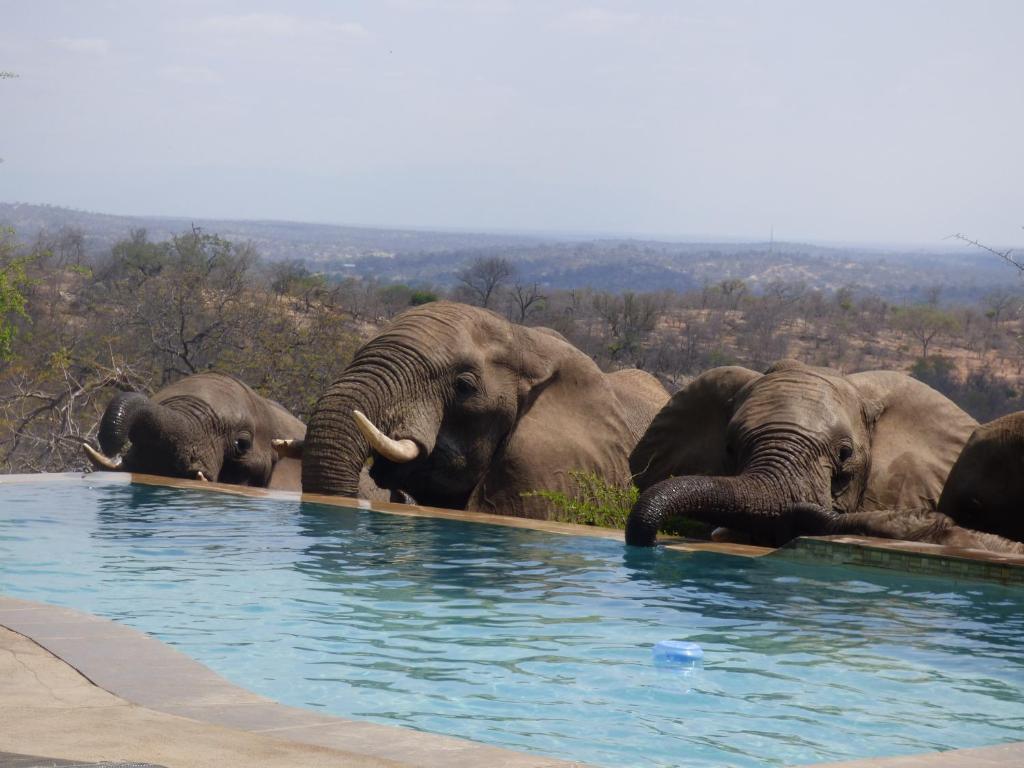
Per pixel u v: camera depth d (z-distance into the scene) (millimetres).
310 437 15734
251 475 21938
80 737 4590
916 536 12070
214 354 39125
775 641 8234
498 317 17141
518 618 8727
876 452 14070
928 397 14469
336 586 9781
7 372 32656
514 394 16875
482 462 16672
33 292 50062
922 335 123250
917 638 8445
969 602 9789
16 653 6027
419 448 15875
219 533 12594
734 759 5523
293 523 13414
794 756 5605
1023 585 10312
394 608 8938
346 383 15875
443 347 16234
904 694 6906
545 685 6801
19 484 16578
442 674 6996
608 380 19281
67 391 32594
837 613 9289
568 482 16828
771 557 11875
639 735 5871
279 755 4426
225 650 7465
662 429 15445
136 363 36750
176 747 4488
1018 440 12438
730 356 96625
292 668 7039
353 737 4742
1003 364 110250
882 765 4668
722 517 12516
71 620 6801
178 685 5488
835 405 13414
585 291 111938
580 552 11977
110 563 10617
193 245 60781
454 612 8875
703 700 6605
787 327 129375
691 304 143000
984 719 6406
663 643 7582
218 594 9297
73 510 14172
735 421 13523
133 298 42188
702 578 10688
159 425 19672
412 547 12031
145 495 15719
